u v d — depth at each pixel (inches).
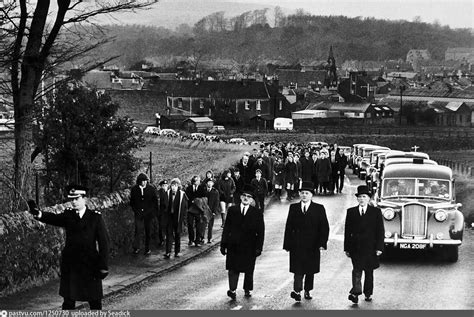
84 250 565.0
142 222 924.6
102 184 1093.8
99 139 1079.0
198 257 939.3
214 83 6299.2
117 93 5462.6
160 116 5457.7
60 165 1077.1
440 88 7209.6
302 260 665.6
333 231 1137.4
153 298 689.0
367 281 676.1
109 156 1087.6
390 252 952.9
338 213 1355.8
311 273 667.4
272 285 748.6
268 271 829.2
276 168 1625.2
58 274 764.6
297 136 4884.4
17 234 701.9
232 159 2363.4
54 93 1080.2
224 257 939.3
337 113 6604.3
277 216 1334.9
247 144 3302.2
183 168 2274.9
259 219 682.8
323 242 669.3
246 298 687.1
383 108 6545.3
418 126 6018.7
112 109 1104.2
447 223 884.0
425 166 972.6
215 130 5305.1
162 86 6299.2
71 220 568.1
